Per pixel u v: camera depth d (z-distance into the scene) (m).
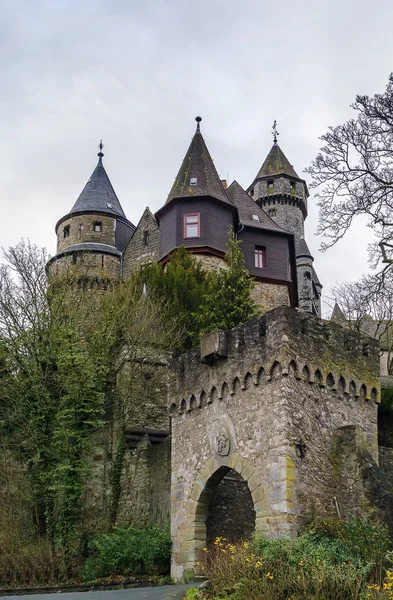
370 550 15.59
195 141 46.66
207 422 20.17
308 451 17.72
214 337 19.80
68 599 17.34
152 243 46.94
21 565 22.83
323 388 18.69
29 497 26.58
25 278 30.31
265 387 18.39
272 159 81.00
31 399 27.53
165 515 25.59
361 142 28.64
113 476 27.53
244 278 31.56
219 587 14.48
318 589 12.96
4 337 28.48
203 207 42.66
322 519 17.14
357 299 44.84
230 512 21.30
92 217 50.09
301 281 76.56
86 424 27.97
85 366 27.20
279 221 78.19
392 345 39.19
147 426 29.44
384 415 24.06
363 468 17.75
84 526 26.31
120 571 21.75
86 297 31.95
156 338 30.03
